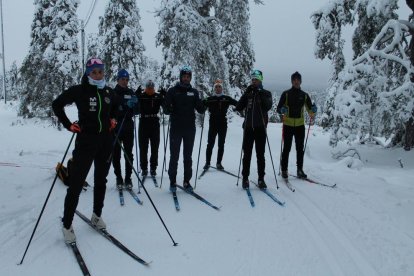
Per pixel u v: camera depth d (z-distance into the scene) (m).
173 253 3.88
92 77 3.98
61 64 18.92
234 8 21.39
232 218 4.95
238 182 6.81
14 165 7.98
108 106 4.13
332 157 11.12
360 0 10.94
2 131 16.12
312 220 4.95
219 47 17.19
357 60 10.47
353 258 3.87
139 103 6.39
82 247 3.94
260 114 6.14
